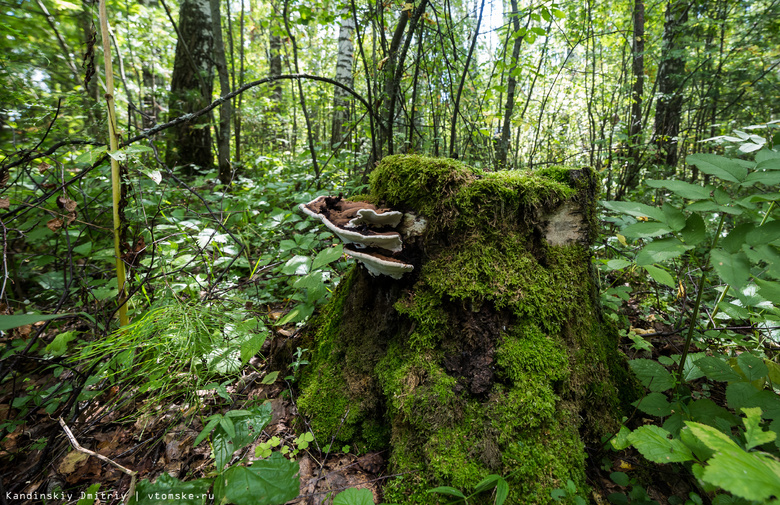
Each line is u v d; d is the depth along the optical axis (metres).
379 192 2.21
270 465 1.33
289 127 12.27
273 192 5.03
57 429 2.04
